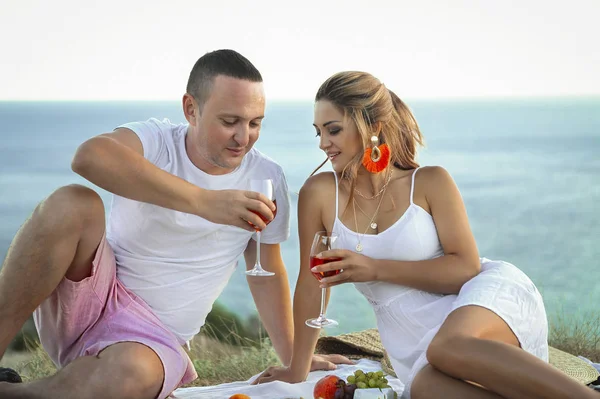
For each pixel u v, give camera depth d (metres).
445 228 3.11
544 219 21.78
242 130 2.95
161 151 3.10
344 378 3.42
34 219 2.69
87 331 2.95
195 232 3.06
